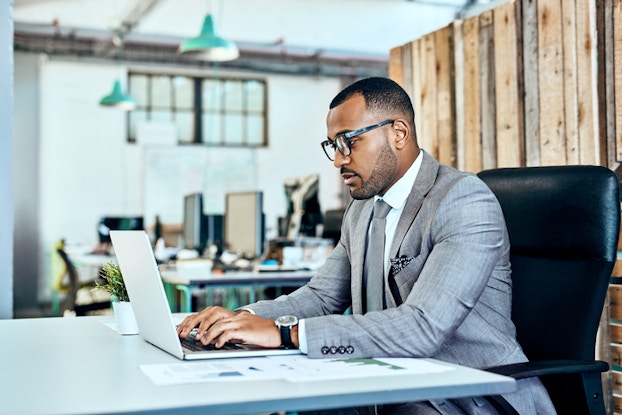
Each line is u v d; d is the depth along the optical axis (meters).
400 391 1.09
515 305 1.79
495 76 3.59
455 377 1.18
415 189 1.75
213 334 1.48
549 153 3.26
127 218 8.65
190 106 11.66
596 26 3.05
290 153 12.17
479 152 3.70
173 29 11.25
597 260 1.65
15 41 10.54
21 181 10.66
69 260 5.40
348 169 1.77
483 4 11.04
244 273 4.31
